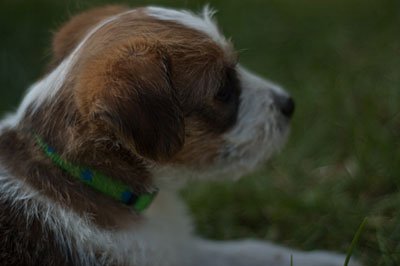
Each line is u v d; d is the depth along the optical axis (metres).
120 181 0.81
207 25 0.84
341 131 1.05
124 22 0.82
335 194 0.97
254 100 0.85
